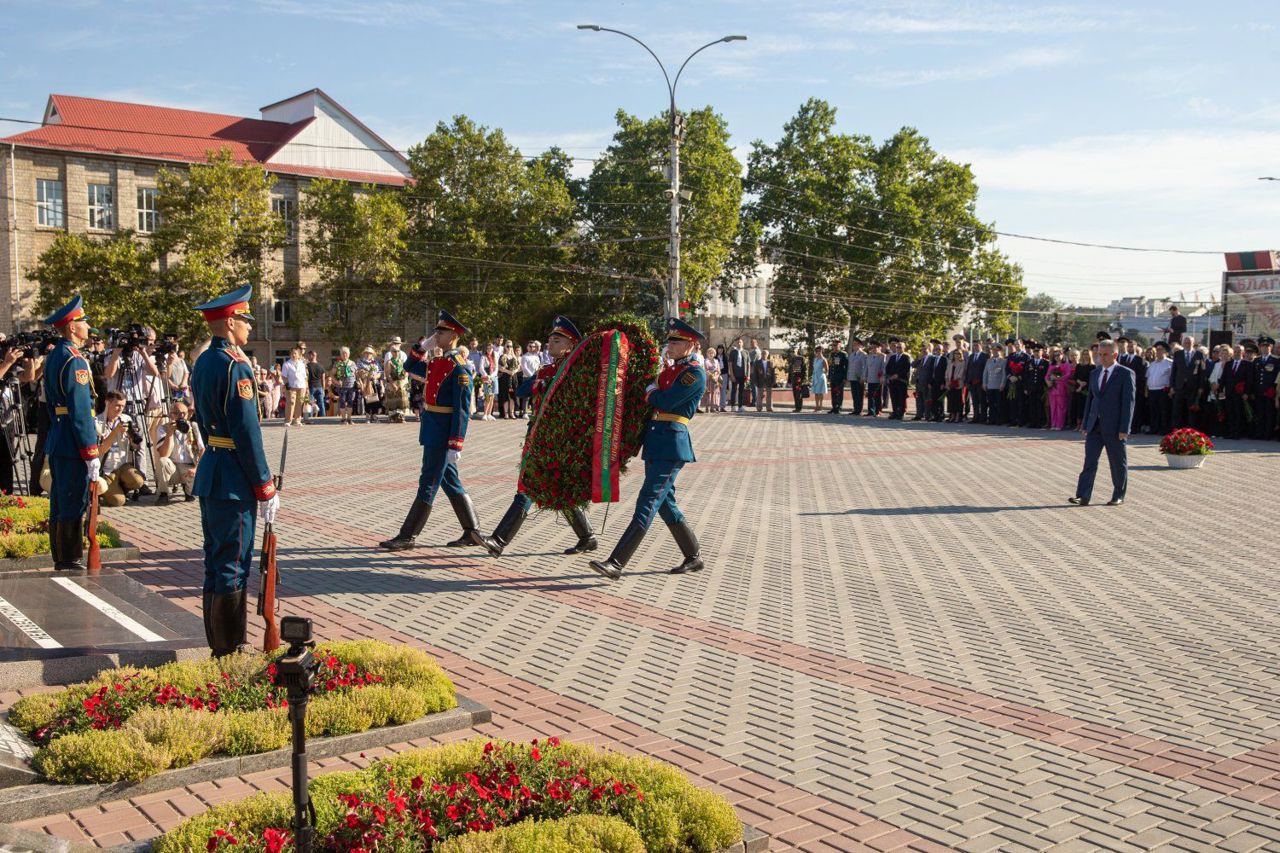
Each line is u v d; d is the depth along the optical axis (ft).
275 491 21.31
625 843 12.57
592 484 31.12
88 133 167.22
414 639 24.32
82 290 144.66
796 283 191.93
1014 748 18.25
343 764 16.52
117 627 22.97
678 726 19.04
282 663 11.12
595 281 177.17
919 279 186.60
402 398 88.74
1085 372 83.25
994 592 29.71
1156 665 23.09
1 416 43.73
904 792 16.37
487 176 174.60
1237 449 69.31
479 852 12.04
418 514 34.55
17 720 17.02
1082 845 14.67
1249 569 32.91
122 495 42.01
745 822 15.17
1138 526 40.60
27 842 12.13
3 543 29.50
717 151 175.22
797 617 26.84
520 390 33.86
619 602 28.19
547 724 18.98
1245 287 118.01
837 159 185.78
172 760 15.66
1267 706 20.56
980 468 59.36
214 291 148.46
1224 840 14.87
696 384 30.89
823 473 56.39
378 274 166.09
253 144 184.55
